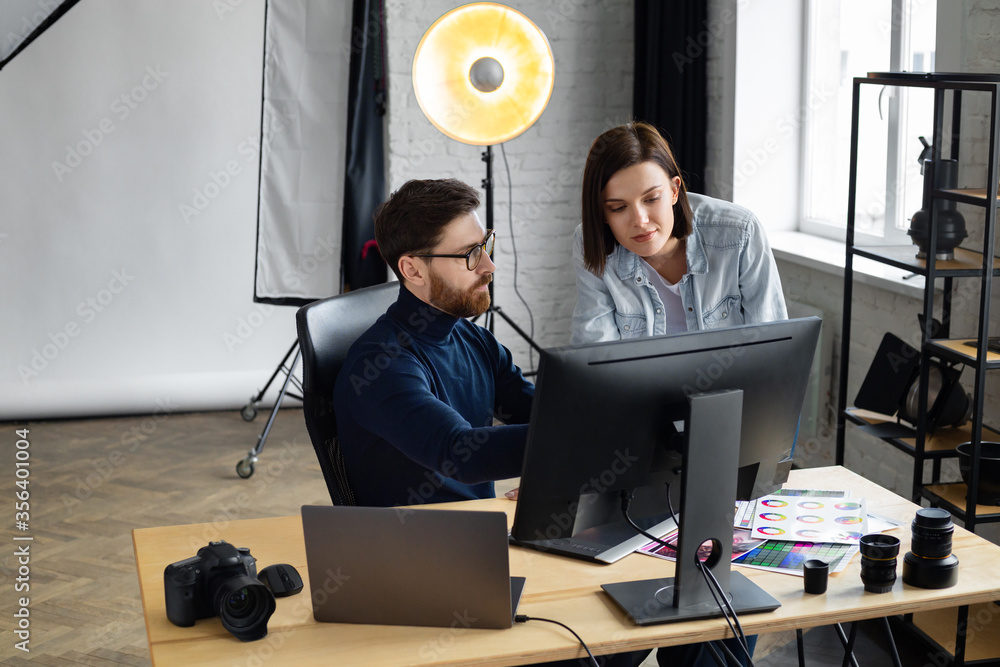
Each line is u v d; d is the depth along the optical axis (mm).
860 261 3336
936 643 2344
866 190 3592
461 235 1710
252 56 4367
